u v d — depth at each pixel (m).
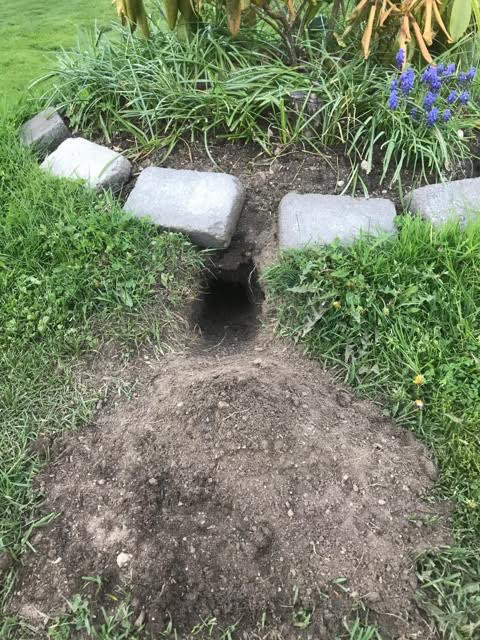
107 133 1.12
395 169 1.01
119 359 0.82
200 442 0.69
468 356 0.77
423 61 1.13
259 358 0.81
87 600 0.60
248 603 0.59
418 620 0.58
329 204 0.94
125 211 0.95
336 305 0.80
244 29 1.17
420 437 0.72
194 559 0.61
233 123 1.05
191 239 0.95
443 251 0.84
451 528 0.64
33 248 0.92
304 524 0.63
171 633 0.58
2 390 0.78
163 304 0.88
